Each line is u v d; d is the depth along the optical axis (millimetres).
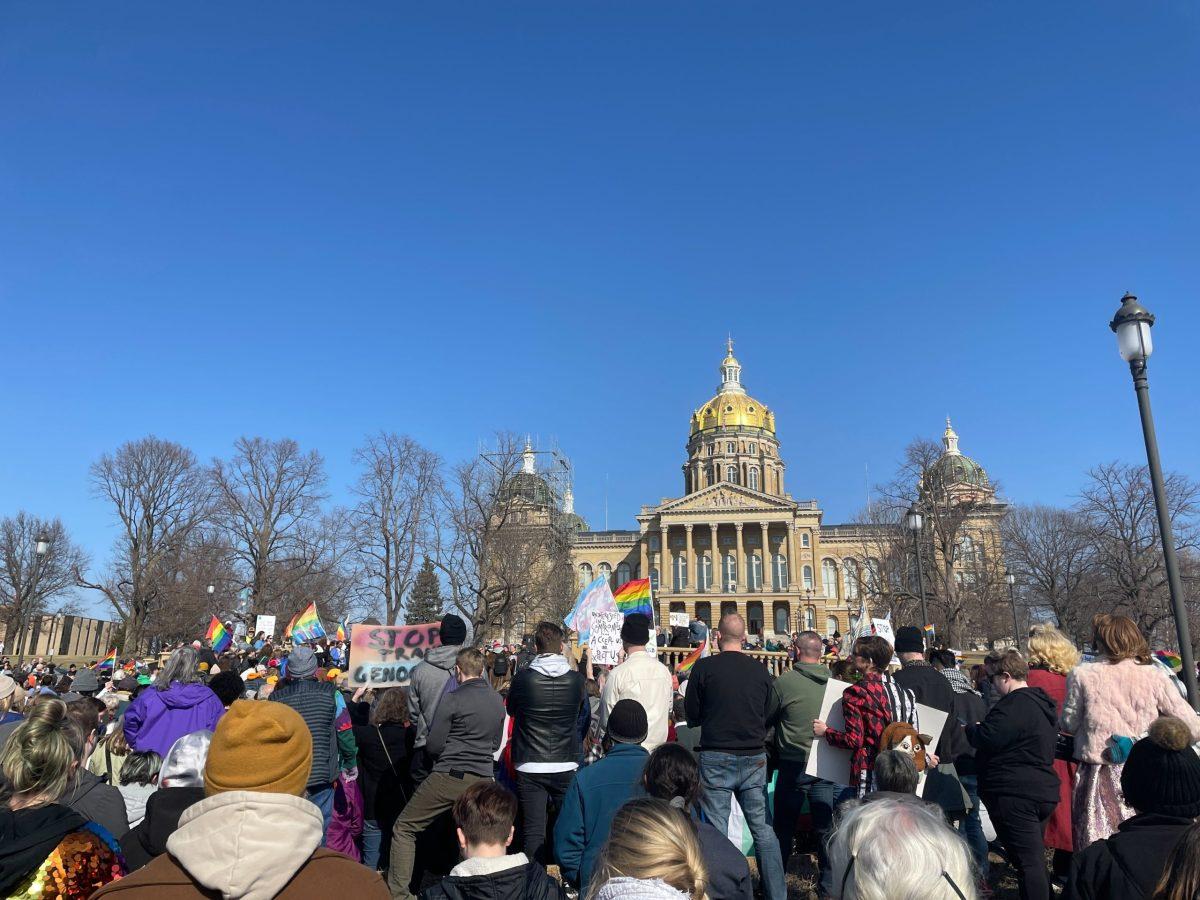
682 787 4555
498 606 49719
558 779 7086
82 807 4859
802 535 98688
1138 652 6332
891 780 5043
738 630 7219
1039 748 6008
